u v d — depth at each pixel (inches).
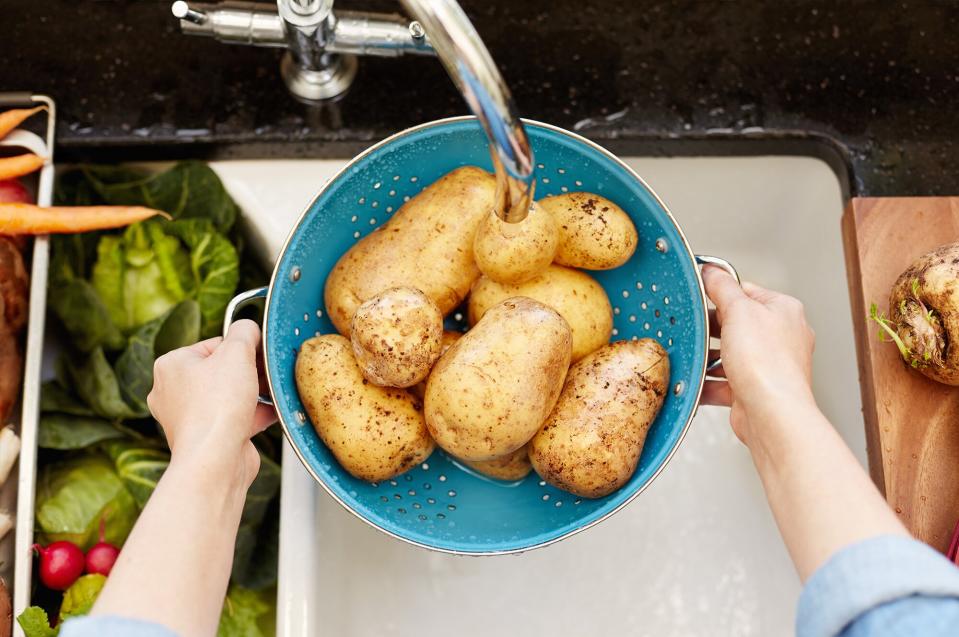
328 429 24.7
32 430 28.6
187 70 32.1
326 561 30.2
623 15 32.7
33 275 29.6
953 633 15.9
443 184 26.3
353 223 27.4
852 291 29.9
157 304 32.3
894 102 31.9
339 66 31.9
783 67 32.2
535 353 23.4
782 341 22.6
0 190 30.3
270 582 31.6
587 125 31.8
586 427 24.0
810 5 32.7
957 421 27.6
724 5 32.7
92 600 29.2
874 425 28.1
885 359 28.2
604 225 25.5
